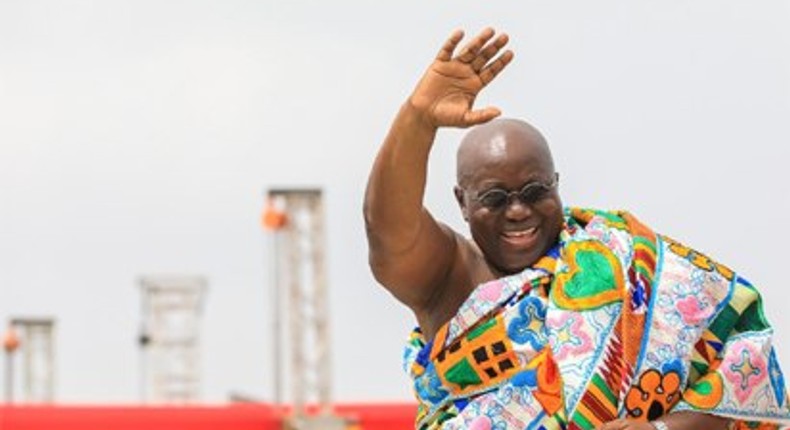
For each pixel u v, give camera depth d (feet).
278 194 138.31
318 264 137.80
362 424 111.75
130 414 101.09
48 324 206.49
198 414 103.14
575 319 30.01
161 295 198.49
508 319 30.30
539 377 29.94
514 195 30.42
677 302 30.45
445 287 31.09
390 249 30.40
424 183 29.94
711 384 30.22
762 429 31.07
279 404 120.06
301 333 136.77
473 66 29.43
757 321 30.89
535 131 30.81
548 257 30.78
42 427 98.84
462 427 30.07
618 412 29.84
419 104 29.43
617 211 31.45
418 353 31.07
